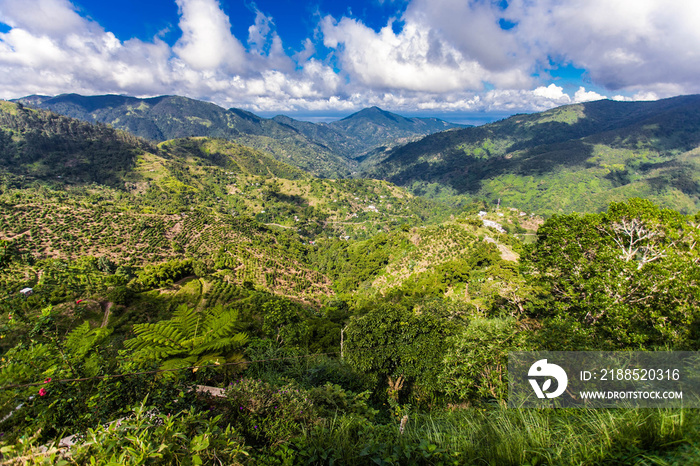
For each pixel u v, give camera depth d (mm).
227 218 108938
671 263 8805
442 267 44750
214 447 2475
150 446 2203
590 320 8891
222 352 4934
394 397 9055
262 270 74750
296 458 2963
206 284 51656
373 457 2754
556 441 2660
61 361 3164
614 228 11523
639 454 2225
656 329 7352
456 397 6879
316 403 4715
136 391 3385
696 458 1995
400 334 9750
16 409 2900
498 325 6023
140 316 30422
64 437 2973
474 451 2736
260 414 3627
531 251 13102
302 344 16156
